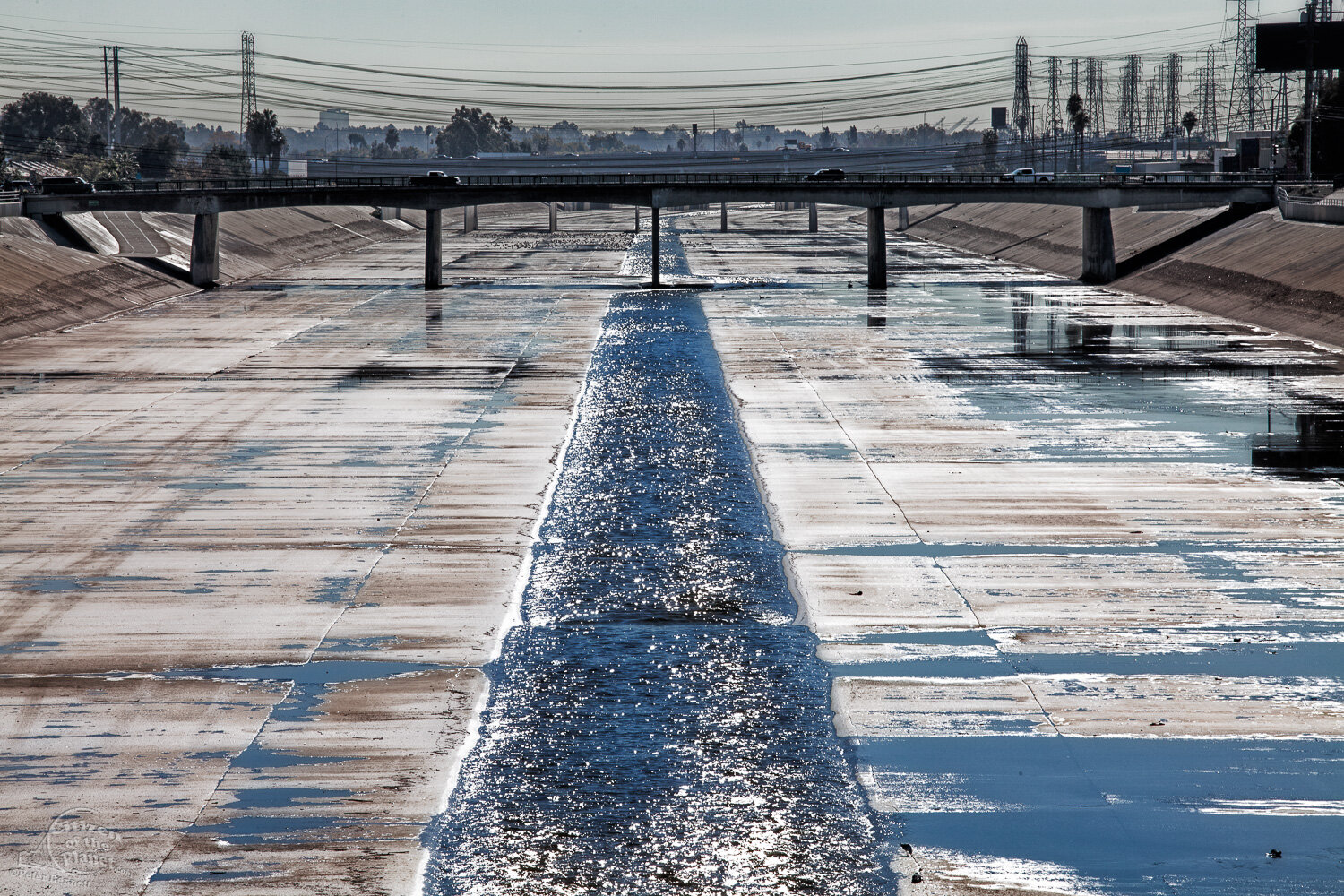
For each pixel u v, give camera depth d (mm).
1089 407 70688
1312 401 71188
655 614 41188
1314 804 29297
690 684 36031
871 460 59750
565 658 37719
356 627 39750
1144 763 31094
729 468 58812
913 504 52469
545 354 91062
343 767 31203
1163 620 39656
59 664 36656
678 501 53469
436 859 27453
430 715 34031
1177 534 47844
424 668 36906
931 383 78562
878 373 82500
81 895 25828
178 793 29781
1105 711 33812
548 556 46656
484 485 55844
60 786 29984
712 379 81125
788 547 47375
